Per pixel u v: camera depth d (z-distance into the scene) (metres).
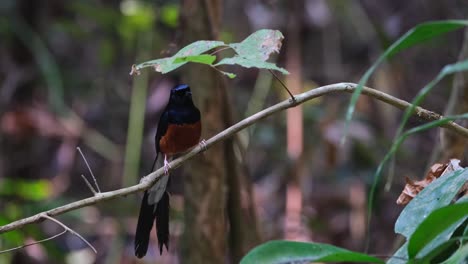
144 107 12.22
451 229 3.95
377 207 12.21
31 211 10.39
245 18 13.77
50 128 11.94
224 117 8.12
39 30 12.55
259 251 3.78
